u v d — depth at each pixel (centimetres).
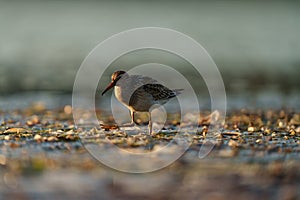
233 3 5688
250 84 2522
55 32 4100
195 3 5594
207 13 5091
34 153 1190
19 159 1137
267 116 1753
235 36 4059
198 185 976
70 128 1505
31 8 5109
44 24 4416
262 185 969
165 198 913
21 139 1337
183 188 961
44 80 2555
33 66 2941
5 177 1016
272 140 1343
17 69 2841
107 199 909
